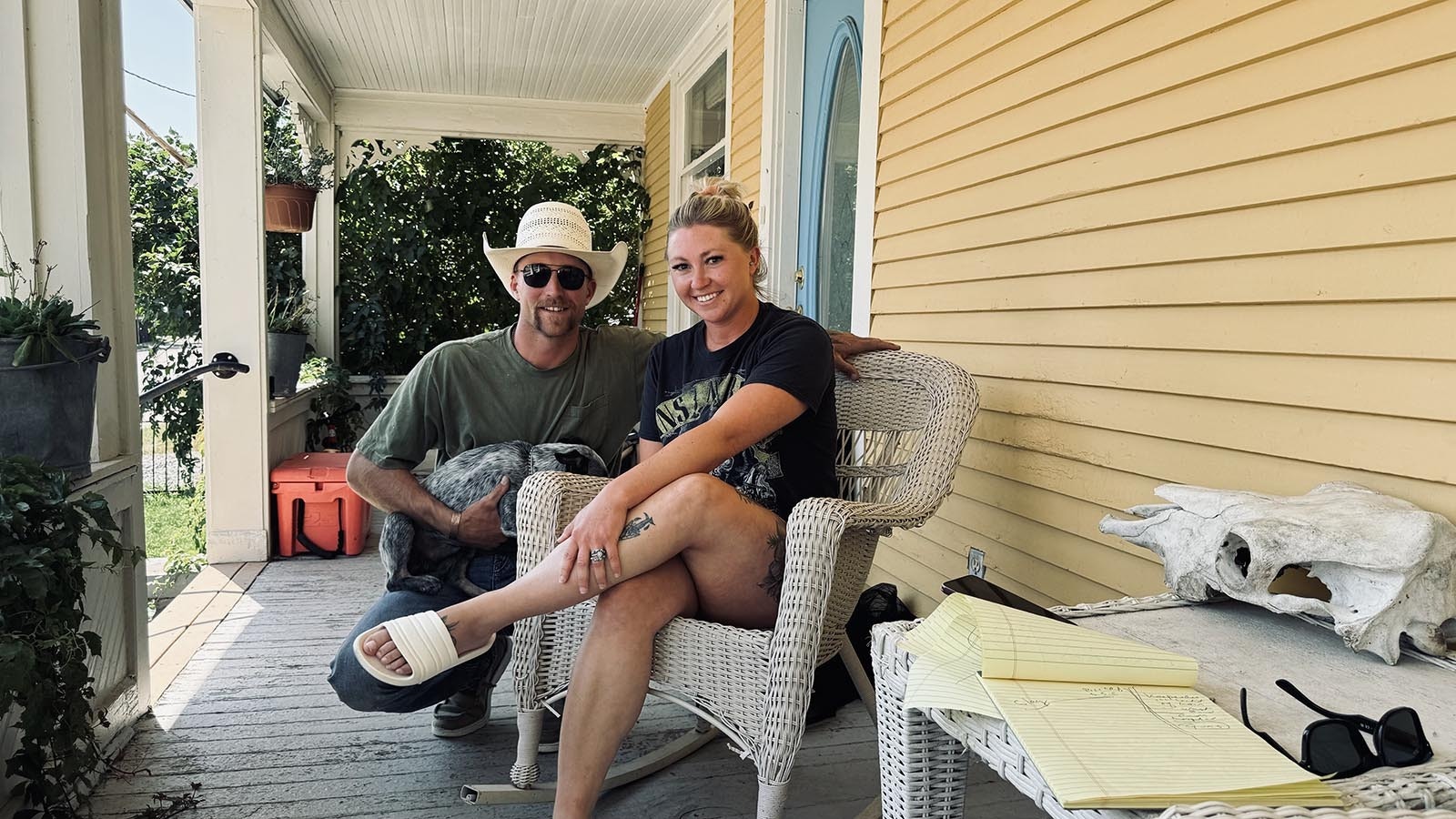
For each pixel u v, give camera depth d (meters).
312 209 5.52
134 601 2.38
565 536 1.63
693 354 1.98
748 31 4.47
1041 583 2.28
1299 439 1.54
